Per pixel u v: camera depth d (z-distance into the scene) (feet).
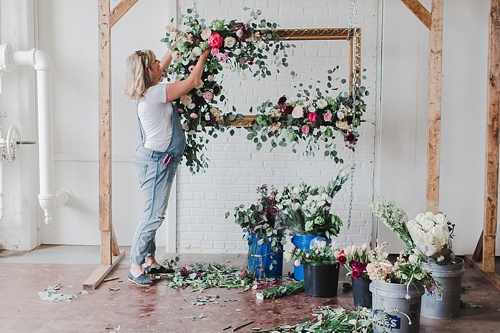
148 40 20.63
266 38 17.74
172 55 17.29
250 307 15.14
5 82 20.10
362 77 18.81
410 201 20.06
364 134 20.04
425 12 17.30
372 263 13.79
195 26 17.39
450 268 14.37
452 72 19.80
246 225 17.29
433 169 17.54
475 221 20.11
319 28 19.40
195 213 20.43
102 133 17.78
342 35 19.27
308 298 15.87
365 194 20.18
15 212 20.35
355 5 19.13
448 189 20.10
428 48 19.67
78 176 20.98
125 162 20.93
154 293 16.16
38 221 21.07
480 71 19.79
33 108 20.44
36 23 20.54
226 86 19.99
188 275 17.53
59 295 15.85
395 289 12.99
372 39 19.80
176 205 20.42
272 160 20.22
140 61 16.38
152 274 17.65
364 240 20.30
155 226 16.88
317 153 20.18
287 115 17.83
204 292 16.30
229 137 20.20
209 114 17.90
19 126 20.22
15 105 20.16
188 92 17.62
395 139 19.93
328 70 18.01
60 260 19.29
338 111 17.78
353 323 13.11
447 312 14.47
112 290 16.39
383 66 19.72
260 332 13.55
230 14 19.88
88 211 21.07
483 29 19.71
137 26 20.59
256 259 17.39
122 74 20.71
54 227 21.15
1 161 19.63
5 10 19.92
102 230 18.13
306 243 17.08
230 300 15.66
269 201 17.40
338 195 20.24
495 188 17.83
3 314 14.57
